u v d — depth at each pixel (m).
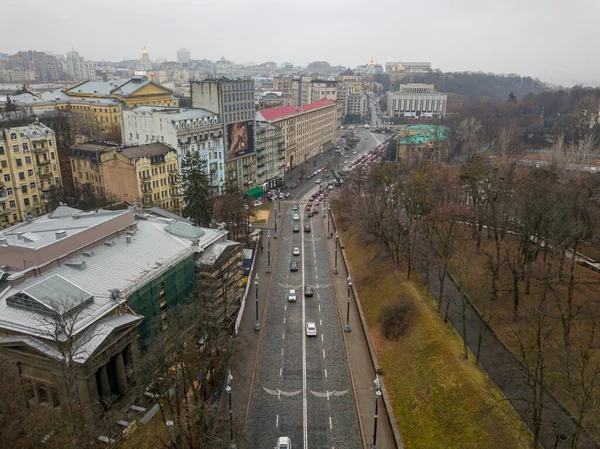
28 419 44.72
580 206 75.56
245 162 161.12
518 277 71.62
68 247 62.41
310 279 101.19
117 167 122.06
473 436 53.00
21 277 56.53
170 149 130.00
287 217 146.12
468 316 75.62
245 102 155.50
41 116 179.25
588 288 74.19
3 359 50.94
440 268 78.12
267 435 57.16
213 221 114.00
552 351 50.50
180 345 52.06
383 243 103.19
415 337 71.88
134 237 72.25
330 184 181.62
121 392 56.69
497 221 88.00
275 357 72.75
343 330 80.81
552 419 51.84
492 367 62.25
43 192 126.12
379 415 61.22
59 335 49.12
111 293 57.25
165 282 65.94
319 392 65.12
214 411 51.38
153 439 53.69
